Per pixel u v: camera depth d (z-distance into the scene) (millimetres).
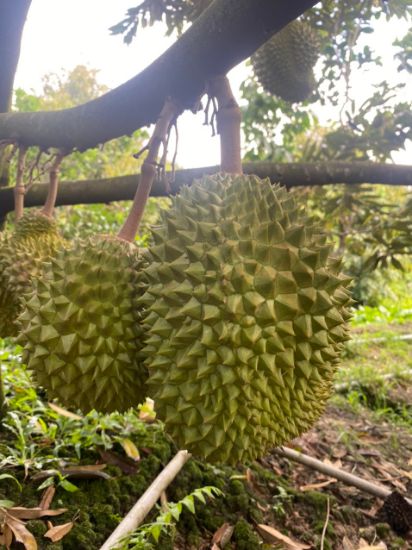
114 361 482
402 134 1098
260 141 1529
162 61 540
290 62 977
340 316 459
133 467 761
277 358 435
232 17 482
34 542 560
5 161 878
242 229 443
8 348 1239
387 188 2359
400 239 1111
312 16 985
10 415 787
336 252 1292
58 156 672
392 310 2730
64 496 657
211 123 578
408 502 810
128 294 491
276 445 485
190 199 490
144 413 940
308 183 911
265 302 428
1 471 669
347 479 854
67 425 827
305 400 490
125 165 2883
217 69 537
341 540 749
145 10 926
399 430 1185
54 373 478
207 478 777
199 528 697
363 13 960
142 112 585
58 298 470
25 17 714
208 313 419
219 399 424
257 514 742
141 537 550
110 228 2246
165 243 462
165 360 445
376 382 1412
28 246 659
